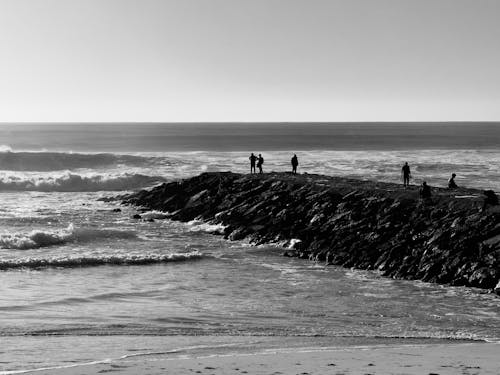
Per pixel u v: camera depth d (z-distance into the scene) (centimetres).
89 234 3534
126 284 2530
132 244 3375
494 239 2717
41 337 1750
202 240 3550
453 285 2584
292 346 1672
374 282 2645
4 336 1753
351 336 1838
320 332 1889
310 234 3366
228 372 1289
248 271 2828
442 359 1441
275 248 3331
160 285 2528
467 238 2783
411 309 2208
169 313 2092
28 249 3152
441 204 3225
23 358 1500
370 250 3008
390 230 3117
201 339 1758
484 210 2992
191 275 2723
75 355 1537
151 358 1480
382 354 1511
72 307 2145
